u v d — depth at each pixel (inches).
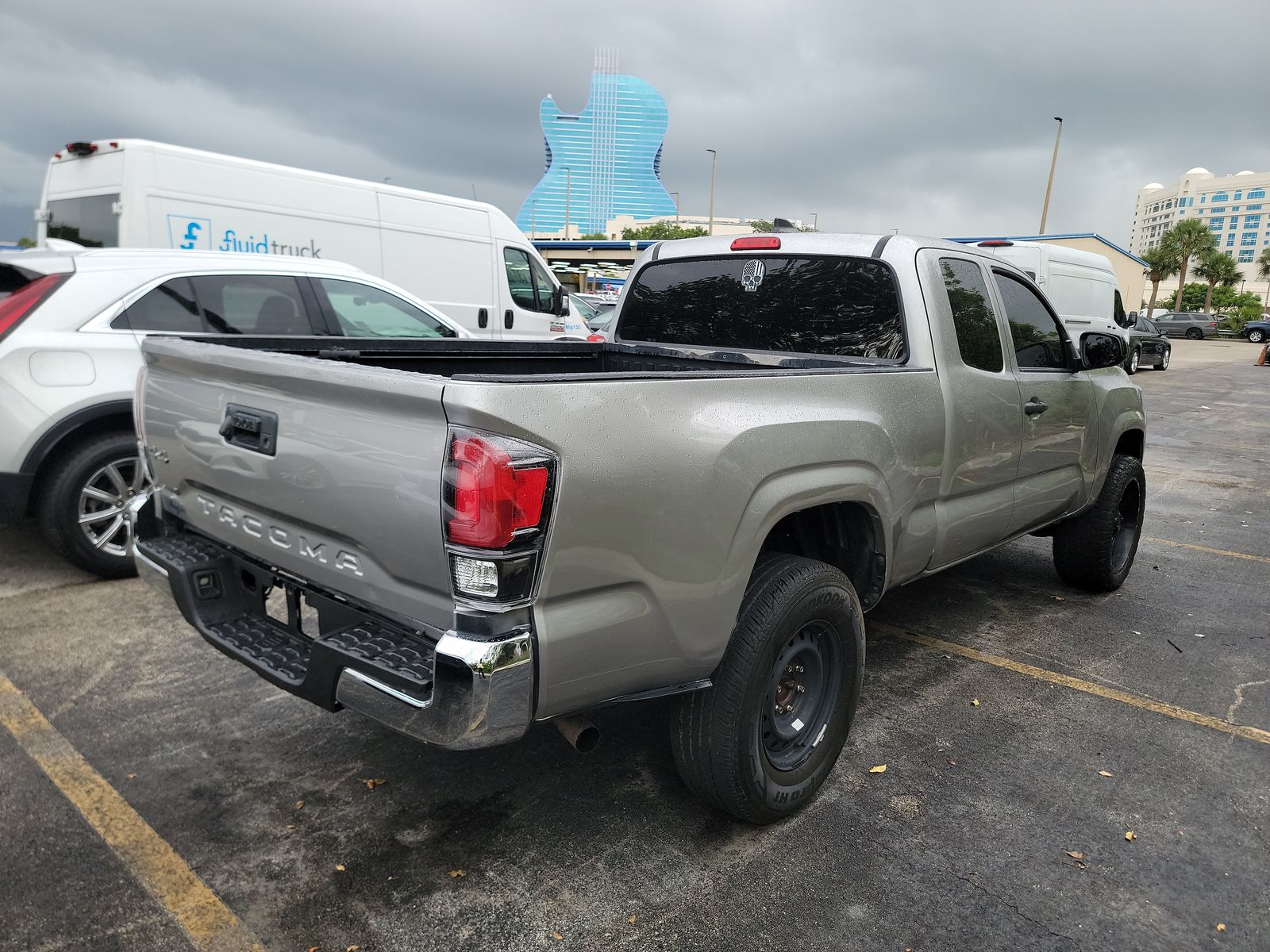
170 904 91.0
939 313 135.9
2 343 169.9
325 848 101.1
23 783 112.3
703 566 89.4
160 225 270.4
